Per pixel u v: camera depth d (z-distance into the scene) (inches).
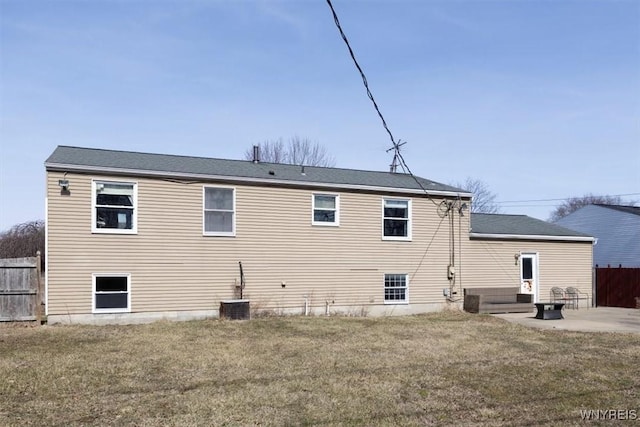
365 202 711.1
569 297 853.2
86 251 554.9
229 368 358.9
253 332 510.6
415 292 735.7
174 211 599.5
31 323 536.4
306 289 665.6
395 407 281.0
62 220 546.9
